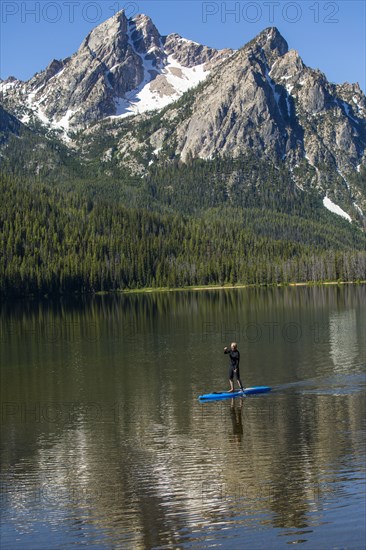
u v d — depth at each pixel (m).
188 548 27.97
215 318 132.00
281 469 35.94
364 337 89.62
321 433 42.12
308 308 147.75
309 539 27.92
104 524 30.80
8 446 43.84
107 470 37.88
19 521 31.70
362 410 47.28
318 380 59.38
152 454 40.19
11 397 59.53
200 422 47.00
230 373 55.41
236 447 40.41
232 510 31.14
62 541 29.41
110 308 179.88
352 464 35.91
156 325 122.31
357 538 27.72
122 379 66.19
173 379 64.75
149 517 31.14
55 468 38.84
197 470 36.72
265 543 27.88
